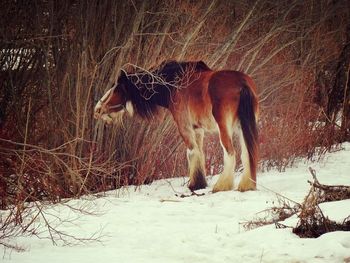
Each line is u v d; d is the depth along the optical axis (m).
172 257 9.95
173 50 19.50
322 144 23.80
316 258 9.48
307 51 25.45
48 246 10.77
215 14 21.95
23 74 19.23
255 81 22.80
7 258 9.77
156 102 16.95
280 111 22.55
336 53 27.08
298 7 25.42
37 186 15.67
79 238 11.36
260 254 9.82
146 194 16.64
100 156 17.28
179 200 15.46
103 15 18.83
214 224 12.57
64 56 18.94
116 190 17.34
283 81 23.08
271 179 18.09
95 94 18.66
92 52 18.67
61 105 18.61
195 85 16.34
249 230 11.55
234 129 15.95
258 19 22.30
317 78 26.92
